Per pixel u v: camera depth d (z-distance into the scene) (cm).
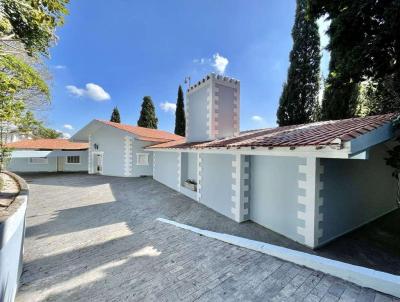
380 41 570
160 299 324
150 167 2180
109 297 336
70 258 490
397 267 479
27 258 491
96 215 888
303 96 1823
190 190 1220
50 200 1170
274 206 684
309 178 561
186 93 1444
